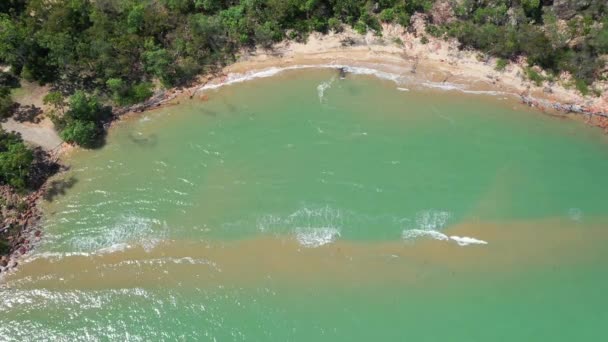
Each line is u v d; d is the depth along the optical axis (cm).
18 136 5119
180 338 4081
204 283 4309
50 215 4694
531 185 4894
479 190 4862
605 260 4462
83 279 4334
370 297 4247
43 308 4200
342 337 4066
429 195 4822
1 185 4794
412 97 5512
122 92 5403
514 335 4078
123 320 4147
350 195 4819
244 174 4969
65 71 5556
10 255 4456
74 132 4972
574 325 4128
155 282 4319
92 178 4928
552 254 4494
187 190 4862
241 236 4566
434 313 4175
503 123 5316
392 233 4594
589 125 5275
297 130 5278
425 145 5159
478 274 4381
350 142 5188
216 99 5503
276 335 4081
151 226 4625
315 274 4366
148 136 5219
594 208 4747
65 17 5534
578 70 5484
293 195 4822
